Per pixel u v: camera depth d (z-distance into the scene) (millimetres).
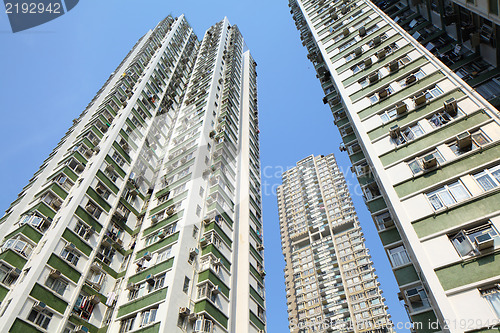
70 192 23656
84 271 19828
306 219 73938
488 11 16422
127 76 37094
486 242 11250
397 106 18562
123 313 18047
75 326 17719
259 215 30188
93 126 29047
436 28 26906
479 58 21859
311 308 58500
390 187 15273
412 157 15867
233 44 54688
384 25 26938
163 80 41312
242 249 23859
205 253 20766
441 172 14375
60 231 19766
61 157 27609
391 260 16016
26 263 18594
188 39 57094
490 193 12625
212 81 39500
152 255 20656
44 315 16781
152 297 17656
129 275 20469
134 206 26203
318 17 37438
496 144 13844
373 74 22406
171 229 21812
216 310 18484
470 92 16500
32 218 20609
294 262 68500
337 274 60031
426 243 12680
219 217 23828
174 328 16047
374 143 17891
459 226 12383
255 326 20328
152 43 46969
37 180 24875
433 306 12945
